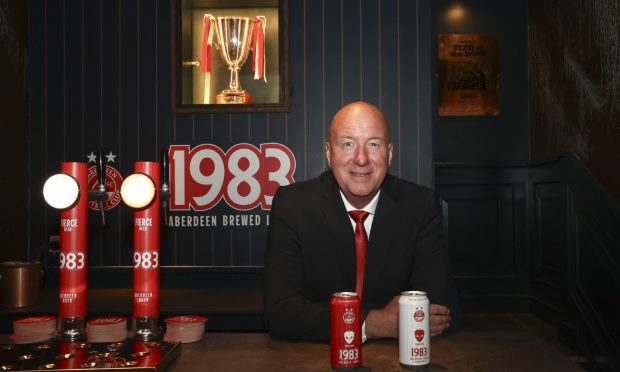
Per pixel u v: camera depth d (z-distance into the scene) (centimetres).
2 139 228
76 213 118
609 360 268
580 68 349
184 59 252
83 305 119
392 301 130
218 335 130
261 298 225
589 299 296
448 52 457
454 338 125
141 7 253
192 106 250
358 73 251
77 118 252
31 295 205
